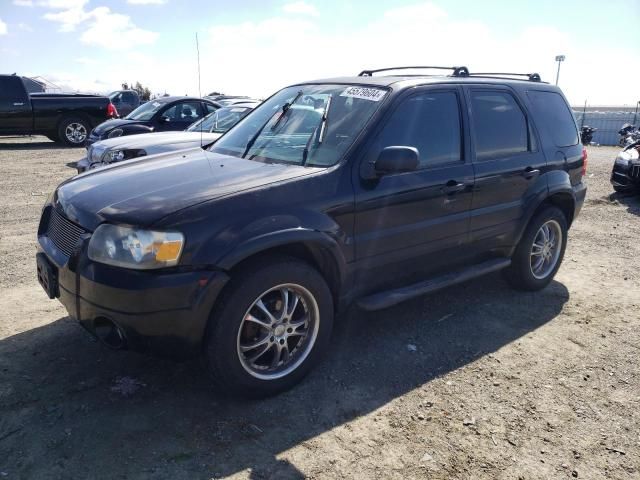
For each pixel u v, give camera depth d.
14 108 15.07
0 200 8.25
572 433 2.97
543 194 4.65
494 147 4.32
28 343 3.71
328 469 2.64
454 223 3.99
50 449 2.68
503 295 4.91
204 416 3.00
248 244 2.85
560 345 3.98
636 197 9.55
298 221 3.07
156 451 2.70
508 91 4.60
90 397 3.12
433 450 2.80
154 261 2.70
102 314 2.81
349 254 3.39
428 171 3.79
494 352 3.85
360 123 3.60
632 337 4.13
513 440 2.90
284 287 3.12
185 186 3.12
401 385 3.39
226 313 2.88
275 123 4.08
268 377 3.14
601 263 5.95
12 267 5.20
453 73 4.49
